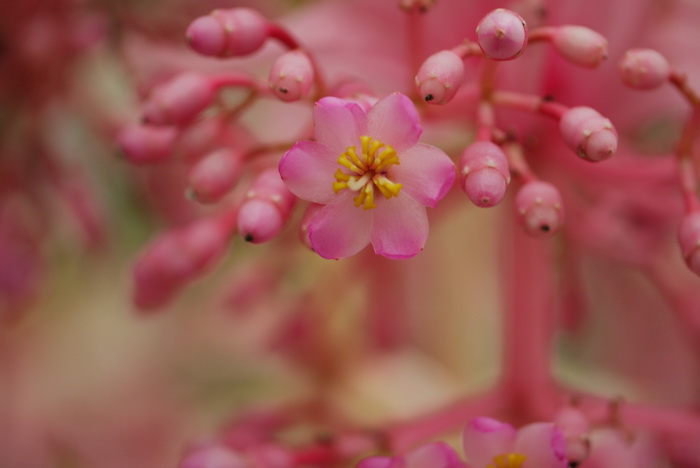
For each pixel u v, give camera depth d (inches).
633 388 13.4
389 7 10.5
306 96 8.5
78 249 13.0
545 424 8.3
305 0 11.5
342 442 9.7
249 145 9.4
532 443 8.3
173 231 9.6
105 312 14.7
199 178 8.9
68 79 11.6
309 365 12.8
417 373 14.0
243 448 9.8
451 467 8.3
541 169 10.3
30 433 14.0
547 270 10.6
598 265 12.8
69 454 14.1
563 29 8.6
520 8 9.7
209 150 9.2
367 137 8.0
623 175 10.0
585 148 8.3
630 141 11.0
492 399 10.5
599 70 10.2
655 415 9.9
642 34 10.3
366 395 12.9
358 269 12.3
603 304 13.1
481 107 8.7
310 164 8.1
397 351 13.5
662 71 8.7
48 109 11.6
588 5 10.1
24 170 11.6
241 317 13.2
